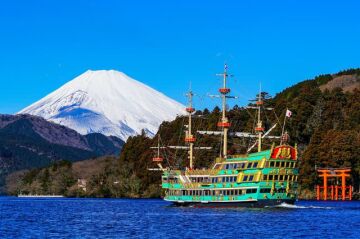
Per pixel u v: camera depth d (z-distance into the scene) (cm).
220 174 17938
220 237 11350
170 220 14812
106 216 17000
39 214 18400
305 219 14588
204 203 18450
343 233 11912
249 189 17188
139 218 15875
